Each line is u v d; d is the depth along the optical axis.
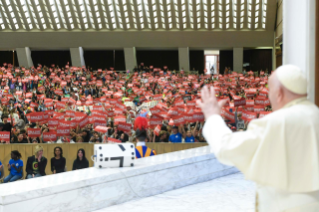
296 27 3.38
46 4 31.36
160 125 8.88
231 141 1.40
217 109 1.51
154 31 32.78
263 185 1.47
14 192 3.04
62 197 3.31
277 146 1.36
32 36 33.50
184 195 4.05
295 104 1.46
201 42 33.09
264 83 21.28
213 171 4.86
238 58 33.12
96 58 36.59
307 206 1.39
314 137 1.38
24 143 8.16
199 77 25.33
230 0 30.34
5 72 25.83
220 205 3.63
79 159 7.55
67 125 8.70
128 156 3.96
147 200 3.88
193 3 30.66
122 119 8.62
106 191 3.65
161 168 4.19
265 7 30.78
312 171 1.36
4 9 31.89
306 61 3.17
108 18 32.09
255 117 8.21
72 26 33.06
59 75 26.67
